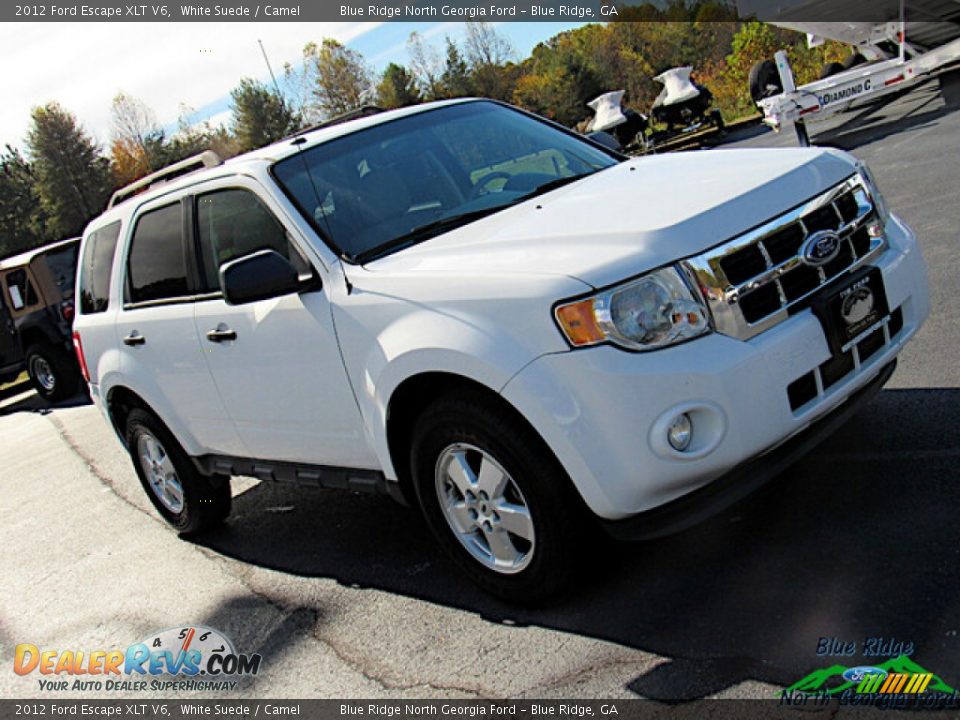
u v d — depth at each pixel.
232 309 4.17
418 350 3.27
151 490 5.60
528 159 4.39
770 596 3.15
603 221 3.27
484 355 3.07
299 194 4.01
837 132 13.80
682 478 2.96
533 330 2.99
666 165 3.98
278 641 3.91
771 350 3.00
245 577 4.69
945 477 3.55
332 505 5.39
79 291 5.63
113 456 8.40
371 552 4.54
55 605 5.00
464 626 3.58
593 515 3.27
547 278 3.01
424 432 3.46
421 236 3.81
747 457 3.01
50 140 65.62
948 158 9.32
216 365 4.33
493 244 3.41
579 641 3.23
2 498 7.91
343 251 3.78
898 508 3.44
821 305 3.12
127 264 5.02
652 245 3.01
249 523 5.48
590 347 2.92
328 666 3.59
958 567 2.98
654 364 2.90
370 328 3.49
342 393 3.75
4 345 13.84
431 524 3.67
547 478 3.15
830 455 4.04
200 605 4.49
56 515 6.88
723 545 3.59
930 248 6.59
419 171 4.15
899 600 2.91
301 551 4.82
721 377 2.92
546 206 3.70
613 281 2.94
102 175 66.50
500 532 3.44
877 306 3.30
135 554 5.49
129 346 4.95
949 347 4.84
